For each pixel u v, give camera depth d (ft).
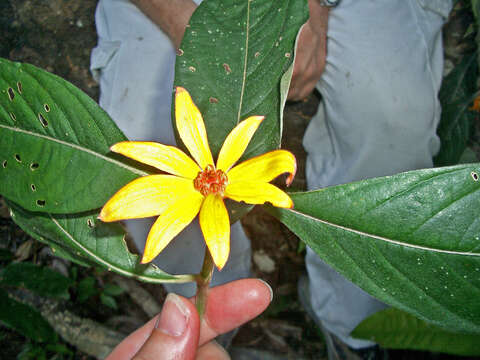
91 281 1.44
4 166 0.53
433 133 1.20
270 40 0.56
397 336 0.98
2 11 1.58
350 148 1.24
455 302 0.52
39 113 0.54
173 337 0.64
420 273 0.53
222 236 0.49
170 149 0.53
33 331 1.24
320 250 0.55
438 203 0.52
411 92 1.11
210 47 0.57
